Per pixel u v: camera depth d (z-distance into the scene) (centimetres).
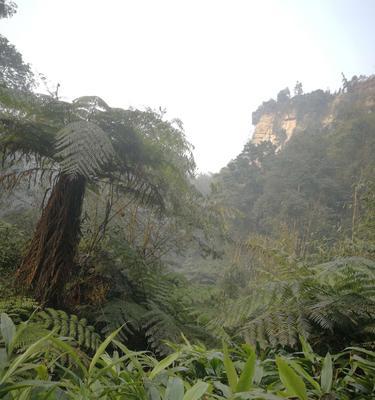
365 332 156
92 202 405
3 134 276
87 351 212
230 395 86
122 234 392
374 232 390
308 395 100
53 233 253
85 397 77
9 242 314
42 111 290
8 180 298
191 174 348
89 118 292
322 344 168
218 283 450
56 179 283
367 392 107
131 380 95
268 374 117
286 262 219
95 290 272
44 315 200
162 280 342
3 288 240
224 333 187
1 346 120
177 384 83
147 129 304
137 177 306
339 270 174
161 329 246
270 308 183
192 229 404
